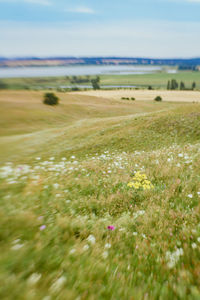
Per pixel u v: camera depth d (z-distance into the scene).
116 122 33.19
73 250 3.23
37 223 4.00
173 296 2.38
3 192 5.64
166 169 6.78
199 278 2.56
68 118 66.06
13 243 3.35
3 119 52.34
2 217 4.12
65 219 4.18
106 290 2.51
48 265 2.92
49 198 5.28
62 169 8.52
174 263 2.88
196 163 7.22
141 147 16.69
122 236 3.71
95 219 4.38
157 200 4.89
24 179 6.95
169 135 19.22
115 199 5.11
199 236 3.35
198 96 169.38
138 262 3.00
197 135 17.67
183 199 4.74
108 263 2.99
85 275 2.75
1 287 2.47
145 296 2.40
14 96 83.38
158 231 3.68
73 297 2.40
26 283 2.56
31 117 58.09
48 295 2.41
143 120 27.50
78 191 5.74
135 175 6.24
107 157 11.15
